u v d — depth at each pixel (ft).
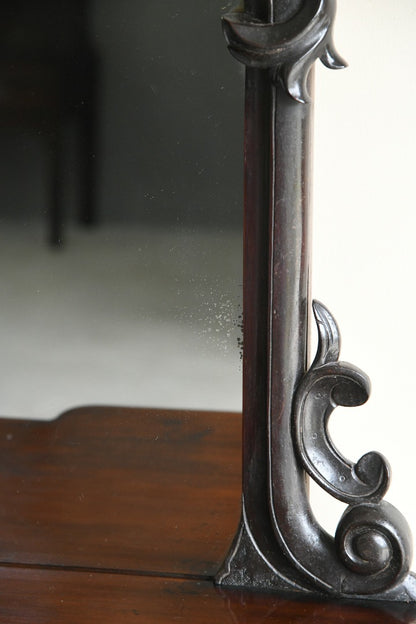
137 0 3.67
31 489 3.84
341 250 3.74
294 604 3.57
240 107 3.65
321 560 3.59
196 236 3.70
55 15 3.71
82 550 3.79
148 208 3.72
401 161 3.68
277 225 3.51
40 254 3.80
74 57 3.71
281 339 3.55
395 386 3.77
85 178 3.75
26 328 3.82
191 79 3.66
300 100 3.44
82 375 3.80
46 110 3.74
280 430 3.57
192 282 3.72
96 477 3.79
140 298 3.76
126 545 3.77
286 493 3.58
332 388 3.54
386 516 3.53
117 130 3.72
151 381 3.76
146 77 3.68
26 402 3.84
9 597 3.61
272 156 3.50
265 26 3.41
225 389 3.73
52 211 3.78
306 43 3.40
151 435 3.77
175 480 3.76
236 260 3.69
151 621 3.49
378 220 3.71
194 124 3.67
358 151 3.69
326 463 3.56
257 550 3.65
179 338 3.74
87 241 3.77
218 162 3.67
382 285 3.74
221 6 3.63
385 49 3.66
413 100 3.66
